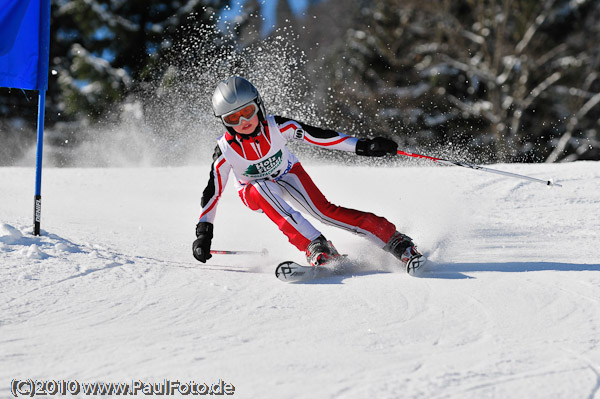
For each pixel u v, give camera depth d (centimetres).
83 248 1204
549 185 1227
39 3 1291
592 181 2248
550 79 6875
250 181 1196
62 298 888
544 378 634
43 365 661
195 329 777
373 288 966
